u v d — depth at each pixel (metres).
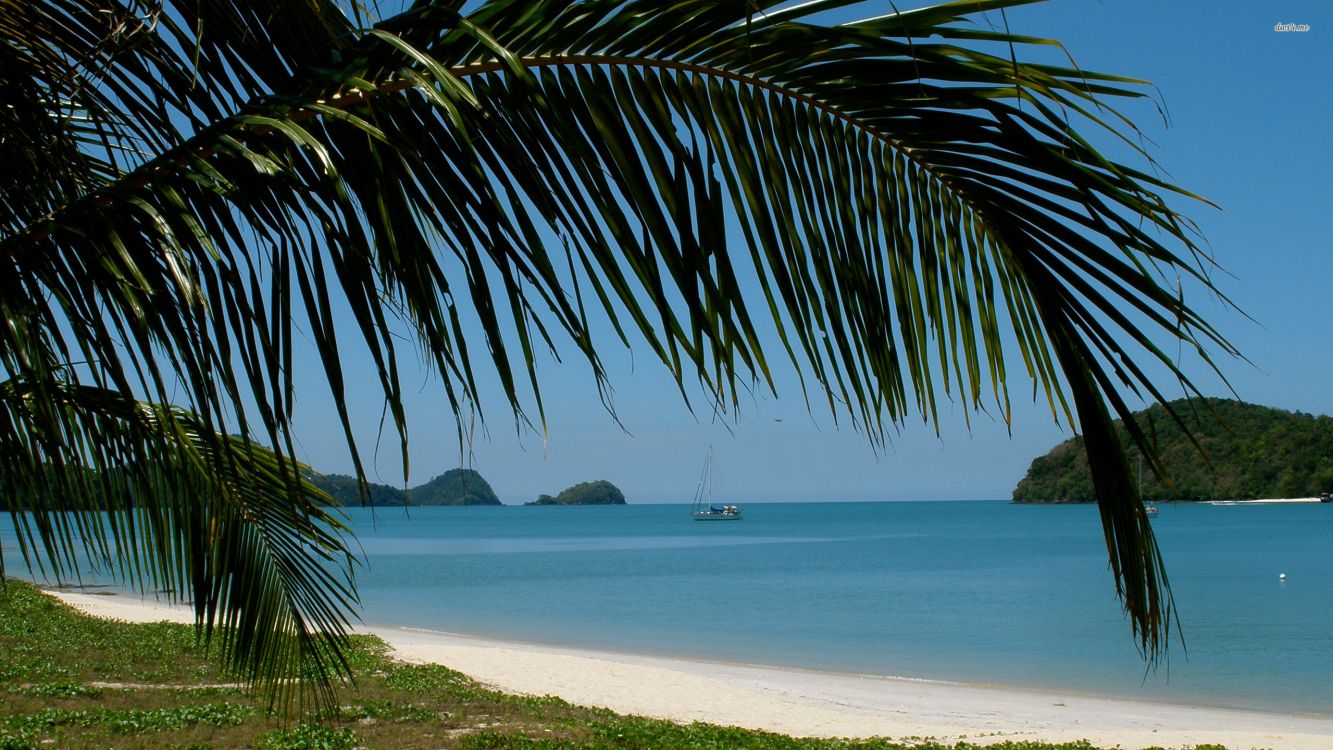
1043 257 1.67
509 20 1.54
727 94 1.64
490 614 34.94
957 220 1.74
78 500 2.79
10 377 1.67
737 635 29.73
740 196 1.65
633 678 18.73
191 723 10.68
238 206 1.51
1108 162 1.48
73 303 1.55
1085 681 21.58
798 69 1.61
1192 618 32.34
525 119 1.58
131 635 17.97
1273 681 21.48
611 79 1.62
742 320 1.57
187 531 3.63
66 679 13.66
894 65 1.55
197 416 1.54
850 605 37.84
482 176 1.54
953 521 152.00
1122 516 1.69
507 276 1.51
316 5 1.72
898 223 1.74
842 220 1.71
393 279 1.54
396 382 1.48
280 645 4.03
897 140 1.69
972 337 1.77
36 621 19.47
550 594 42.50
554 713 13.36
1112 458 1.68
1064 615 34.41
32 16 1.83
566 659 20.61
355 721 11.81
